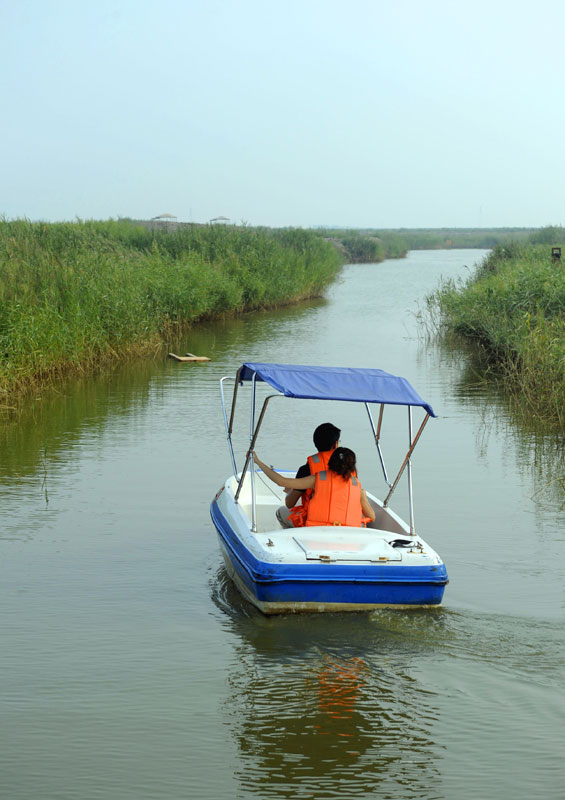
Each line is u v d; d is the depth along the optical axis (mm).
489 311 20828
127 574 7422
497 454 11758
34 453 11570
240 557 6703
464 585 7129
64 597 6906
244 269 32156
